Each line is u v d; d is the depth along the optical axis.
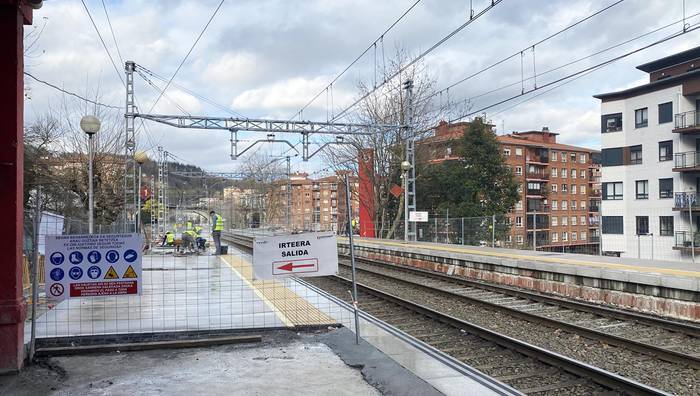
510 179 48.81
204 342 7.05
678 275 11.66
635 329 9.98
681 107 38.09
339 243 31.64
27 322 8.23
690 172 37.88
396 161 40.94
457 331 9.64
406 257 23.64
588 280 13.52
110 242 6.80
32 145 23.53
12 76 5.74
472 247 23.98
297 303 10.09
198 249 26.25
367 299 13.56
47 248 6.68
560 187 75.44
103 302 10.20
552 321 10.02
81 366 6.13
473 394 5.09
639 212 41.44
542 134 79.81
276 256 7.46
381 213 43.38
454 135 49.28
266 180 63.59
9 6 5.71
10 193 5.82
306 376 5.75
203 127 27.59
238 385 5.44
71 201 27.03
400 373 5.69
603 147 44.03
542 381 6.62
